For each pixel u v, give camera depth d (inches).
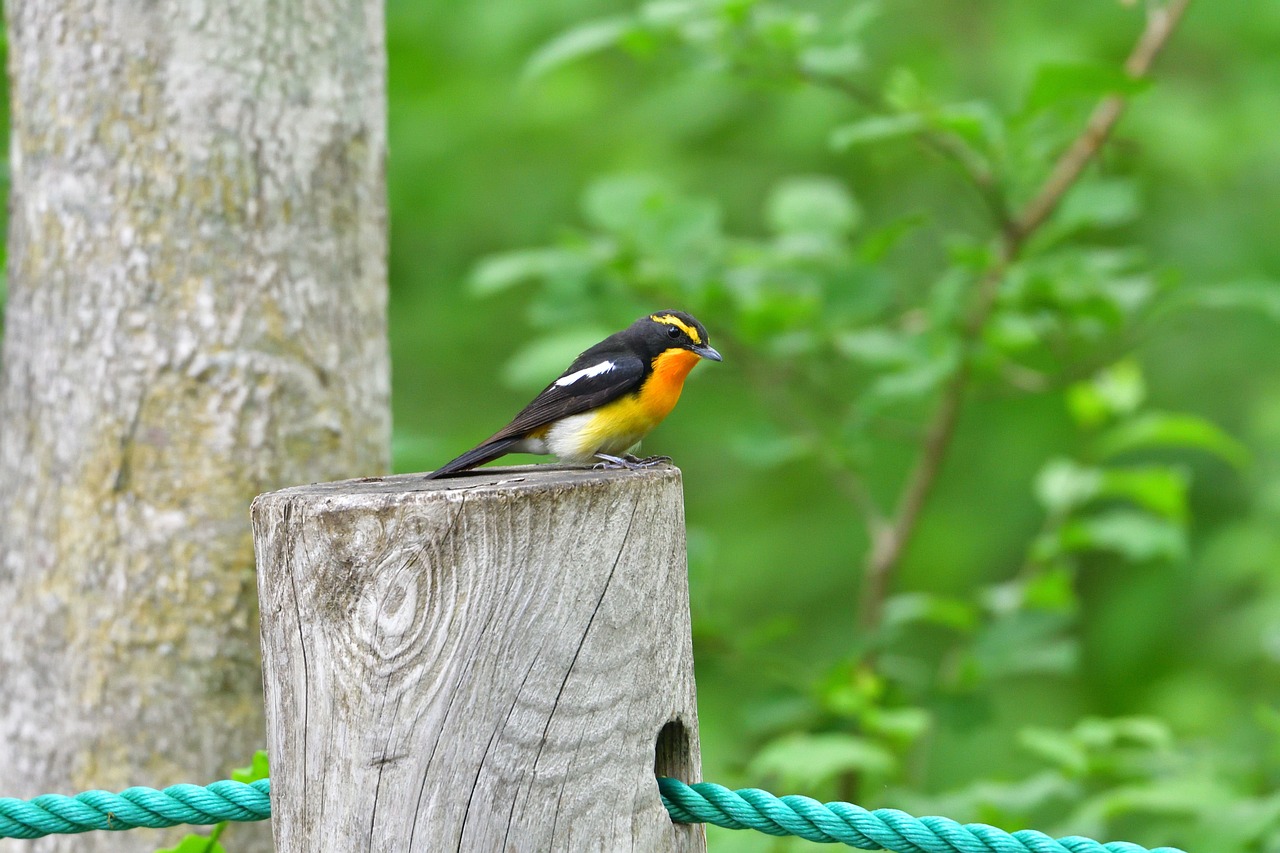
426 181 665.0
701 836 205.2
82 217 289.3
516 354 678.5
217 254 289.0
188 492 288.5
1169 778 358.3
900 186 643.5
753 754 500.1
